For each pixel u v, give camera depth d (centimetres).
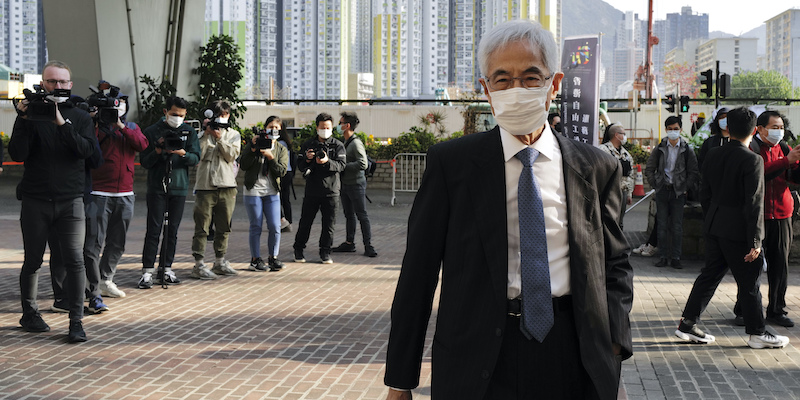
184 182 782
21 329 594
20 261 948
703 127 1295
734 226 544
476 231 211
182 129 759
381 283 816
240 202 1798
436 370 214
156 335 582
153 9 2114
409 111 3341
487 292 208
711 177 560
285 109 3450
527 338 206
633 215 1563
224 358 521
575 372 209
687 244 998
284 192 1249
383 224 1433
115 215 702
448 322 212
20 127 538
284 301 717
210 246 1105
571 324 210
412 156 2091
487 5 13388
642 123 3262
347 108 3403
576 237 212
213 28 11944
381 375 484
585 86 948
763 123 614
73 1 1922
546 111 212
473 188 213
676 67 8275
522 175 212
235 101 2278
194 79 2272
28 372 484
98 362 508
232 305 696
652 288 798
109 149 673
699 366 512
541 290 206
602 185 225
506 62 212
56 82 561
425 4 14200
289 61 14875
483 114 2550
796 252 958
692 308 571
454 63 14250
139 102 2111
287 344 560
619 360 225
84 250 648
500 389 206
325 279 839
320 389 454
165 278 793
